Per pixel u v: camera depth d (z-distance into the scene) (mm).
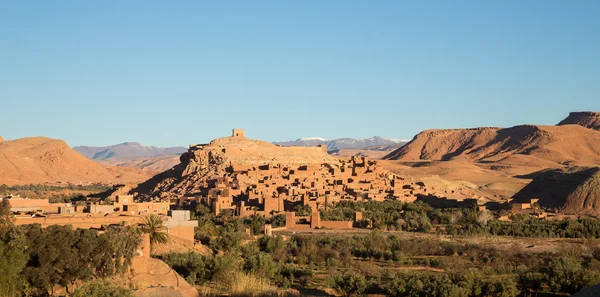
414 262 103812
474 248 113500
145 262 63125
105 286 52250
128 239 63719
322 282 84562
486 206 191750
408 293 78125
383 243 115188
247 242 105688
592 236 129500
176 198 197750
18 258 54281
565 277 83312
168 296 56219
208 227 107688
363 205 177875
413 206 175250
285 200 174375
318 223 143875
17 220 72812
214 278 71562
